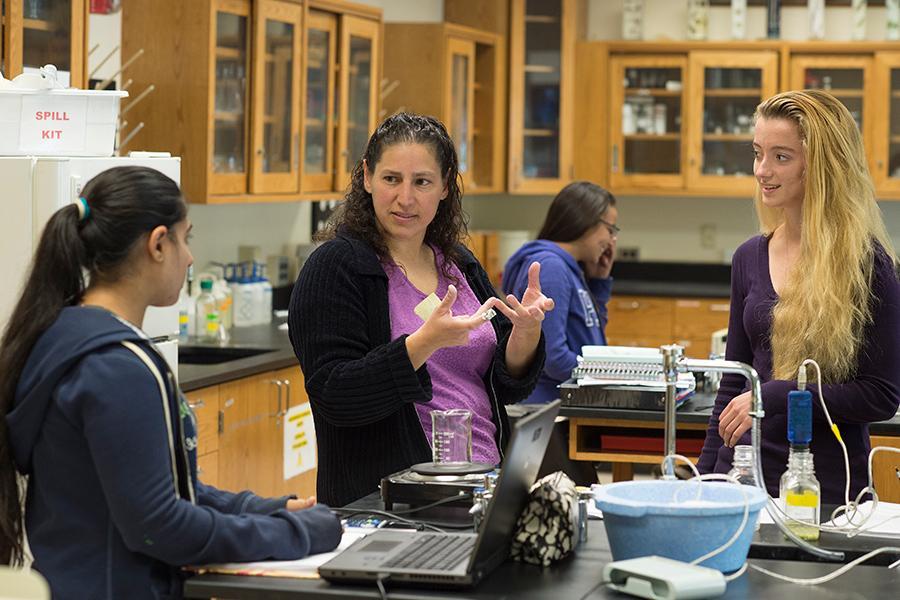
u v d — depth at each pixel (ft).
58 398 6.27
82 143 11.39
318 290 8.49
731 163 26.07
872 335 8.78
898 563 6.97
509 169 25.98
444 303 8.01
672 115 26.27
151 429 6.24
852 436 8.95
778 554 7.30
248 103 17.03
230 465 14.90
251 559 6.65
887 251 8.96
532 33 26.04
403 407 8.55
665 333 25.27
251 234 20.20
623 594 6.34
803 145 8.95
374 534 7.09
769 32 25.89
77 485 6.42
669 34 27.09
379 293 8.65
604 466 22.70
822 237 8.78
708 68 25.90
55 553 6.48
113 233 6.49
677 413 12.38
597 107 26.40
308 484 17.53
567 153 26.27
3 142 10.96
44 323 6.43
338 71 19.56
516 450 6.41
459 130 24.13
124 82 16.31
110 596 6.44
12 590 4.46
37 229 10.78
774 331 9.06
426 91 23.18
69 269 6.50
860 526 7.61
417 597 6.25
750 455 7.66
